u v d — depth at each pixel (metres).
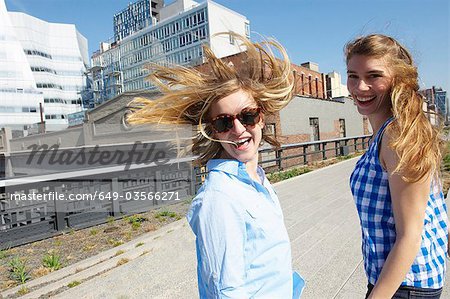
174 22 76.50
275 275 1.23
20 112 102.69
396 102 1.28
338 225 5.61
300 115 19.25
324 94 38.00
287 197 8.16
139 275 3.99
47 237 5.98
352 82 1.48
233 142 1.36
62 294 3.60
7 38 103.44
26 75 105.06
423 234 1.33
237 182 1.29
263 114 1.46
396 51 1.41
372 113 1.47
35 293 3.70
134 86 92.56
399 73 1.37
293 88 1.51
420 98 1.31
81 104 120.25
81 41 132.50
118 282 3.83
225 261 1.12
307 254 4.44
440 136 1.35
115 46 99.00
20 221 6.14
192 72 1.40
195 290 3.58
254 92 1.37
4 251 5.32
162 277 3.91
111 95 100.88
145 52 87.12
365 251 1.46
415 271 1.32
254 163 1.51
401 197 1.21
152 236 5.51
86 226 6.49
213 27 70.56
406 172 1.18
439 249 1.37
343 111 25.53
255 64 1.45
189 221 1.26
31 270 4.53
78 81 122.12
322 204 7.20
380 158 1.33
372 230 1.37
